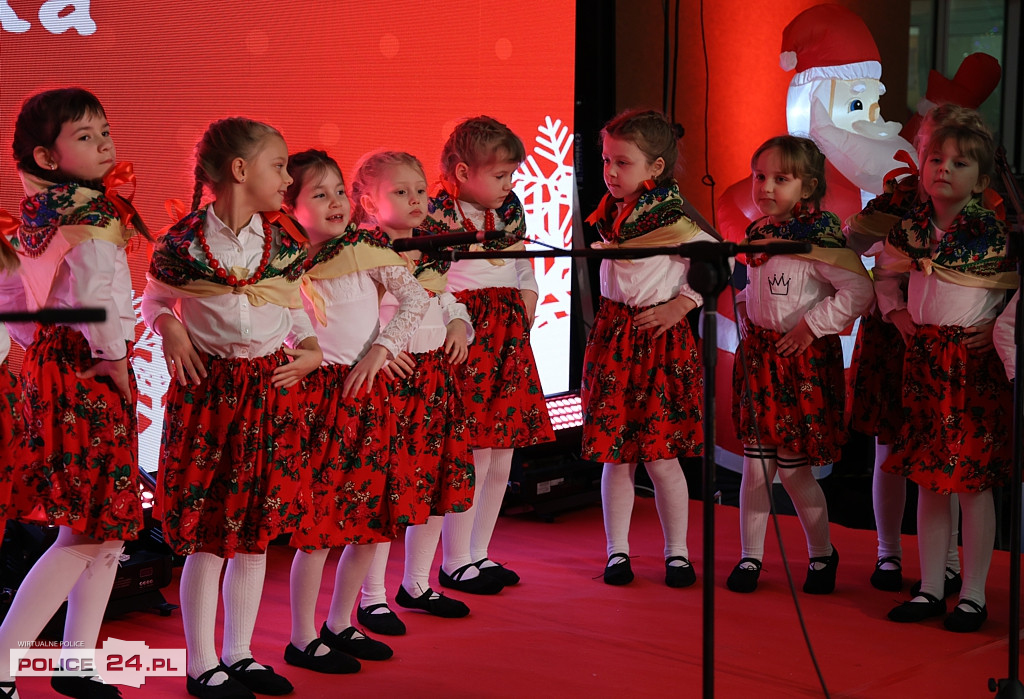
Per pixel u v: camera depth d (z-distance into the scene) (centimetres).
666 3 530
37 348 243
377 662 279
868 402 354
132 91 327
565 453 437
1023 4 696
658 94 536
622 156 337
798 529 414
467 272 332
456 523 342
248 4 351
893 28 621
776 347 338
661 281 341
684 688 265
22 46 303
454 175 329
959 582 346
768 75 568
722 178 557
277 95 362
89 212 238
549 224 471
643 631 306
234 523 243
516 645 293
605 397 345
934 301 313
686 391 345
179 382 246
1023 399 246
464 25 420
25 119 242
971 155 305
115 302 244
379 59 391
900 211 350
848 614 324
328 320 269
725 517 438
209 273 240
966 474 311
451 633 303
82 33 315
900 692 264
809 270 336
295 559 274
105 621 305
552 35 459
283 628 304
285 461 247
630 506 357
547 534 409
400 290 274
